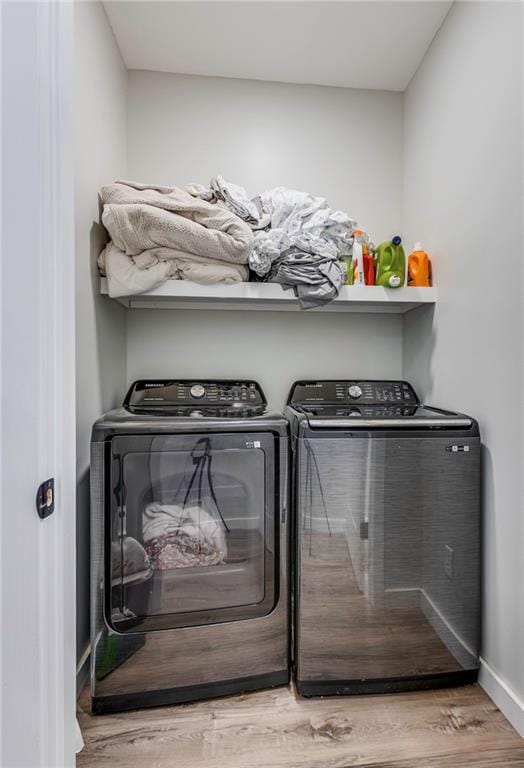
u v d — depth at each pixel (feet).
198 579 4.35
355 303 6.18
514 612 4.04
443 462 4.49
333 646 4.37
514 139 4.09
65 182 2.28
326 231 5.63
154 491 4.26
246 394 6.26
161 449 4.22
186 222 4.84
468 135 4.92
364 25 5.57
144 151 6.56
